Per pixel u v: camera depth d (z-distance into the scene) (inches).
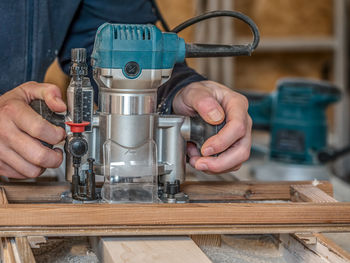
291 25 127.5
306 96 84.0
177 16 111.7
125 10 50.3
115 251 26.4
